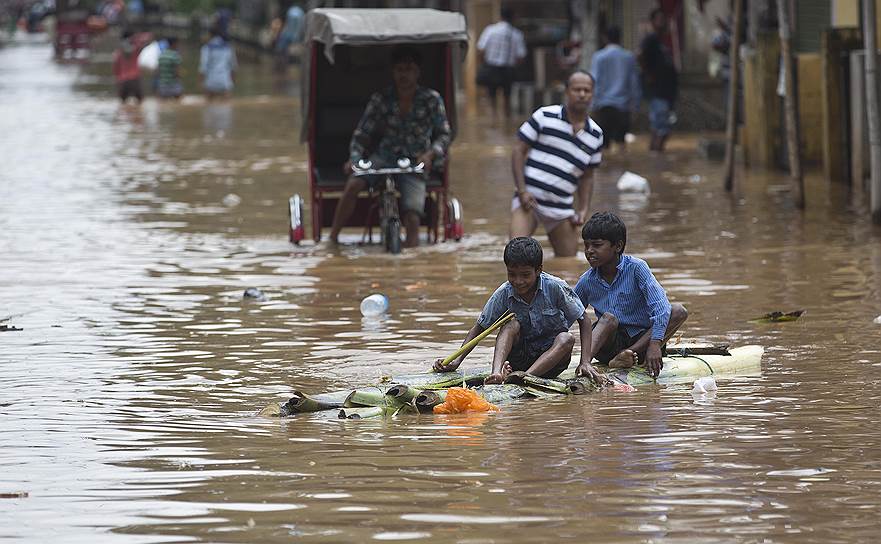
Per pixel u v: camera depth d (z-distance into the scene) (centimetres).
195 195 5916
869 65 4500
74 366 2717
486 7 12312
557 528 1647
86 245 4475
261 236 4675
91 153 7869
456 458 1978
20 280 3800
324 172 4634
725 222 4747
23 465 1983
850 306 3228
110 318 3241
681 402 2347
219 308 3359
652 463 1934
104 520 1716
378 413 2284
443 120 4350
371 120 4322
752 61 6538
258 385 2538
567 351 2491
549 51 10288
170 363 2738
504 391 2397
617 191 5762
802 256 3991
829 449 2002
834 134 5716
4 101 12606
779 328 3000
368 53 4541
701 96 8644
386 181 4316
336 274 3866
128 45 12300
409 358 2755
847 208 4984
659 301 2564
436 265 4000
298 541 1620
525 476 1873
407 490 1814
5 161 7419
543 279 2512
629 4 10056
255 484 1861
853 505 1731
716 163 6788
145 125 9956
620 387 2475
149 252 4316
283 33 17525
